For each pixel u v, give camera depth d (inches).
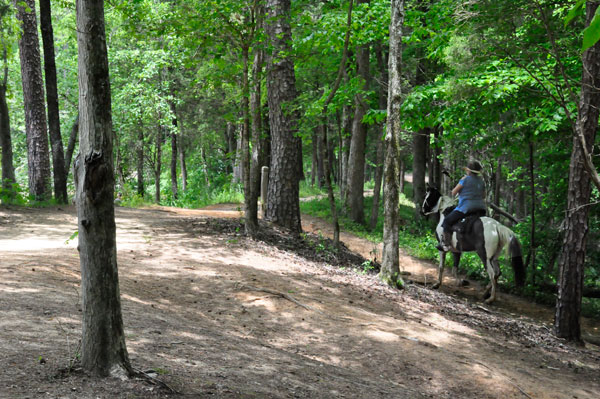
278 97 561.9
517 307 461.1
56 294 240.5
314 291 349.7
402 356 249.3
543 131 468.1
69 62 1122.7
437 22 573.3
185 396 139.7
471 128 579.8
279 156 569.0
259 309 293.9
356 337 268.4
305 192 1354.6
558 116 431.5
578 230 351.3
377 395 187.5
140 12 433.7
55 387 130.1
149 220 550.3
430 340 285.1
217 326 250.8
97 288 142.1
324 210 942.4
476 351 281.6
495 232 442.6
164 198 1328.7
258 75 473.7
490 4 337.4
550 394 227.8
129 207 748.6
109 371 142.5
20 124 1263.5
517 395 220.7
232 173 1626.5
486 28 354.6
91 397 127.6
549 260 571.8
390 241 422.0
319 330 273.6
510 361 273.9
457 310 386.9
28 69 707.4
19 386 127.1
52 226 479.2
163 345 189.8
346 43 495.8
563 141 537.6
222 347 206.8
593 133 343.3
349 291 370.9
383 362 239.3
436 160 1175.0
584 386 249.4
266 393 158.7
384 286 410.6
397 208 424.5
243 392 153.6
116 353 144.4
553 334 362.6
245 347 216.8
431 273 585.6
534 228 559.8
